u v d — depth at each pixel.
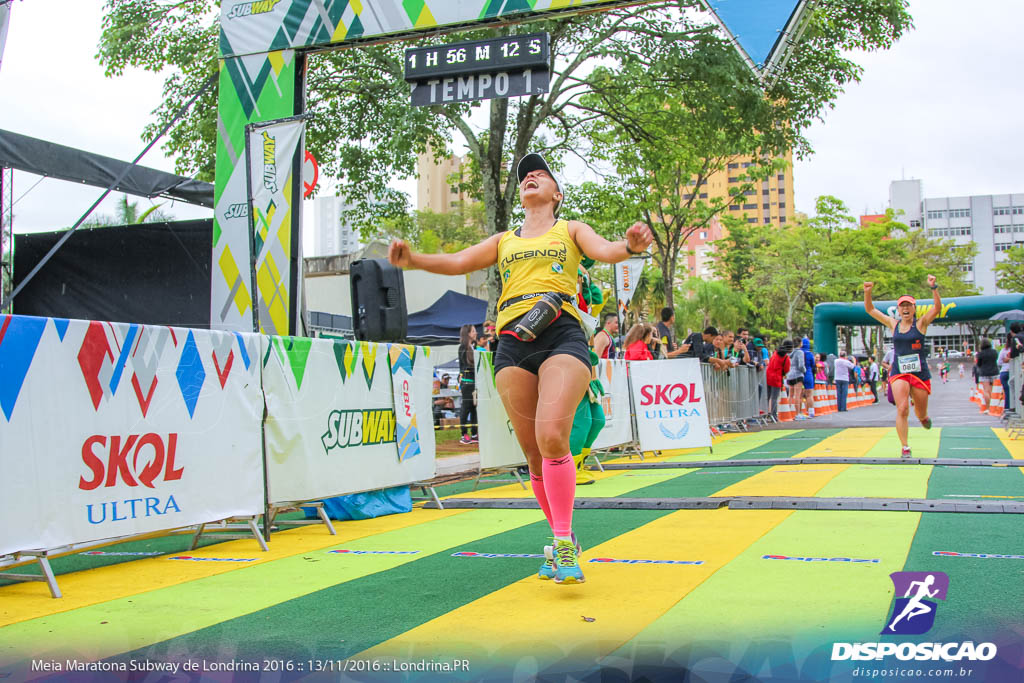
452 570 4.04
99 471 4.05
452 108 15.72
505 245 3.67
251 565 4.38
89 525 3.98
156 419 4.38
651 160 17.91
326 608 3.32
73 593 3.73
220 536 5.20
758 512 5.46
